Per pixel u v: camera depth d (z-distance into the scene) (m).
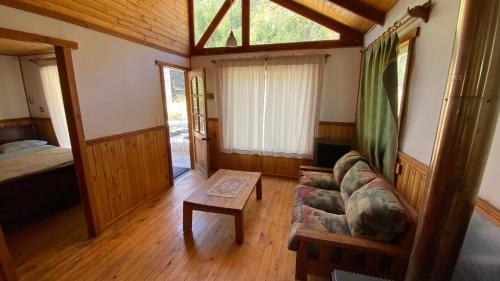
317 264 1.54
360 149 2.98
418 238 0.98
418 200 1.64
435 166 0.88
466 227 0.88
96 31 2.35
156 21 3.20
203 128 3.76
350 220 1.60
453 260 0.92
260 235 2.37
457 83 0.79
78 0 2.15
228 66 3.84
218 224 2.56
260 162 4.09
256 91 3.82
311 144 3.71
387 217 1.38
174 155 5.56
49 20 1.93
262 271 1.89
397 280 1.37
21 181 2.50
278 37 3.64
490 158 1.01
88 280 1.80
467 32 0.76
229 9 3.81
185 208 2.31
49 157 3.12
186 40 3.96
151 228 2.49
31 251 2.12
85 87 2.26
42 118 4.01
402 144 1.94
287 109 3.71
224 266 1.94
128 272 1.88
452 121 0.81
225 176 2.93
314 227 1.72
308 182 2.63
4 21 1.66
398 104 2.04
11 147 3.41
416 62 1.76
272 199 3.16
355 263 1.49
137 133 2.95
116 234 2.39
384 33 2.22
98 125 2.41
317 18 3.39
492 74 0.75
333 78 3.50
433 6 1.53
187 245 2.21
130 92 2.82
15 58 3.79
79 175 2.24
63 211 2.86
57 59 2.05
